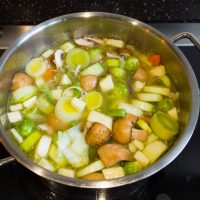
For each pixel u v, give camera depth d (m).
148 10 0.38
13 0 0.36
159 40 0.30
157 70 0.31
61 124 0.28
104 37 0.33
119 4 0.37
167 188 0.27
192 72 0.27
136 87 0.30
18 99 0.29
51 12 0.37
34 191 0.27
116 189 0.24
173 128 0.27
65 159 0.26
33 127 0.28
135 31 0.31
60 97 0.29
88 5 0.37
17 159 0.22
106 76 0.30
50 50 0.32
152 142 0.27
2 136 0.23
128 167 0.25
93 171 0.25
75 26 0.32
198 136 0.30
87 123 0.27
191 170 0.28
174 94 0.30
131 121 0.27
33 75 0.31
